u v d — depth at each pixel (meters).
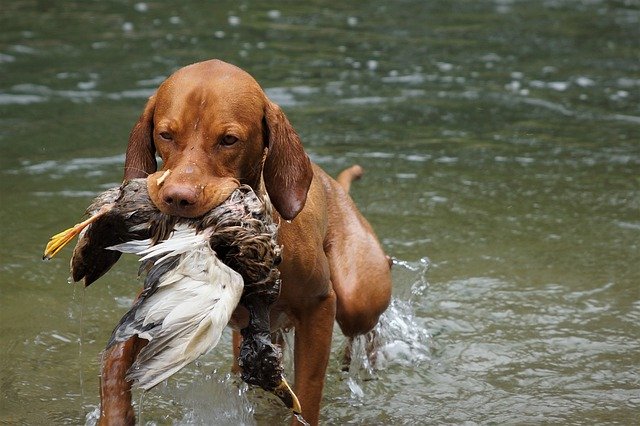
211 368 9.45
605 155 16.12
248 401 8.77
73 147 15.66
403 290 11.13
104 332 10.02
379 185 14.48
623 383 9.20
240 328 7.04
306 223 7.78
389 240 12.59
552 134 17.16
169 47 21.73
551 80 20.25
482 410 8.76
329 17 25.53
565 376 9.36
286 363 9.66
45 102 17.80
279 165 7.17
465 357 9.80
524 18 25.78
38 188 13.88
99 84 18.88
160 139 6.77
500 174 15.20
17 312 10.35
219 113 6.69
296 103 18.22
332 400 9.01
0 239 12.16
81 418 8.35
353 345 9.62
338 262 9.19
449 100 18.80
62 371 9.20
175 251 5.93
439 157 15.83
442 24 25.03
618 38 23.73
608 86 19.94
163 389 8.88
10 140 15.90
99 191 13.79
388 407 8.86
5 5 25.78
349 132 16.80
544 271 11.79
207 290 5.78
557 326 10.41
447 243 12.56
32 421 8.26
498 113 18.17
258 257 6.16
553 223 13.28
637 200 14.12
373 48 22.41
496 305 10.89
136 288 11.09
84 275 6.74
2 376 9.03
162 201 6.29
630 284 11.44
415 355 9.83
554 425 8.44
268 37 23.06
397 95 19.02
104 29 23.36
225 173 6.72
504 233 12.92
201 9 25.91
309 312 7.97
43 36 22.52
